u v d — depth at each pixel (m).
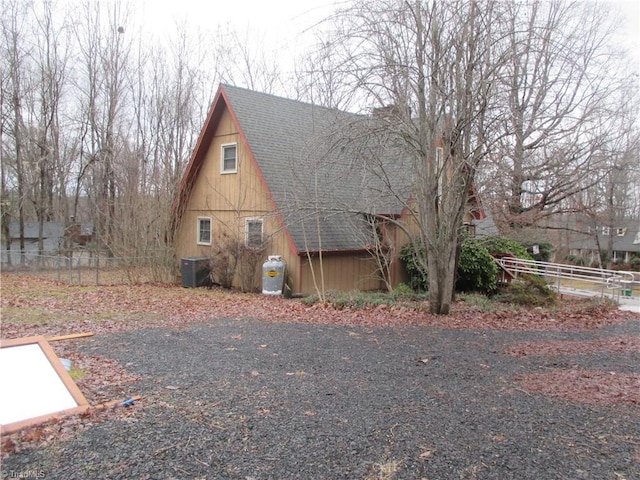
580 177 18.25
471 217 14.74
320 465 3.21
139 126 24.28
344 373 5.46
